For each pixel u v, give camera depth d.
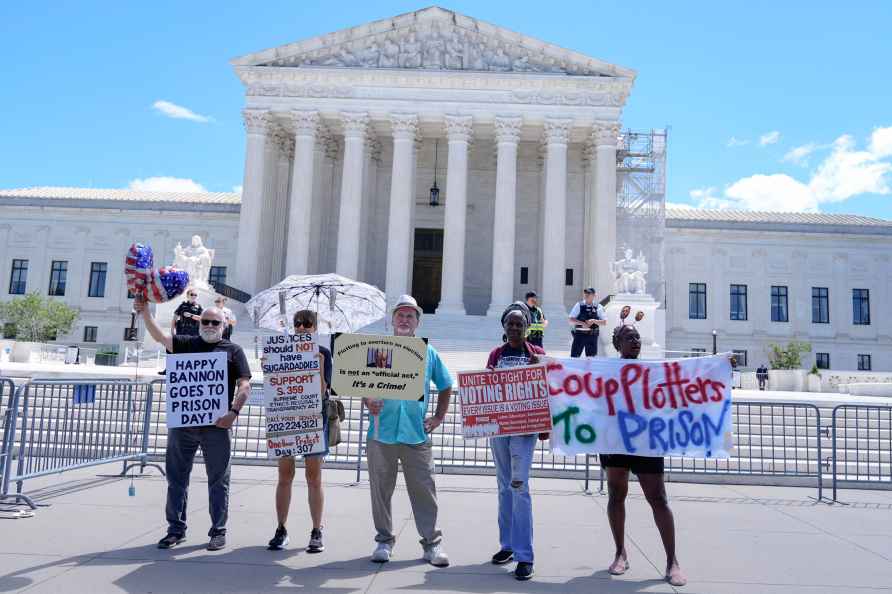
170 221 67.00
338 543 9.23
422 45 47.16
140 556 8.31
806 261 67.31
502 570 8.20
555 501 12.65
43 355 46.44
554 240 44.75
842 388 37.44
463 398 8.55
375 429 8.57
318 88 46.34
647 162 54.53
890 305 66.56
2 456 10.91
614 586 7.68
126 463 14.45
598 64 45.88
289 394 8.88
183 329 12.49
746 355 66.19
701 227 67.06
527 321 9.10
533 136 49.91
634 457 8.54
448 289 44.62
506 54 46.94
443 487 13.77
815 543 9.83
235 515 10.71
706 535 10.22
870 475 14.90
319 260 50.22
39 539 8.96
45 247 67.50
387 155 53.16
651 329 35.66
